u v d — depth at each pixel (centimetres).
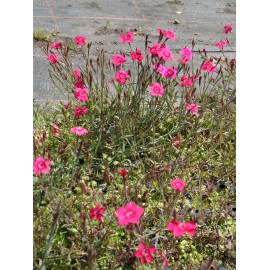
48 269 91
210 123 116
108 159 107
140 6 172
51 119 114
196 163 110
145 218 97
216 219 99
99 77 130
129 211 83
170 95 116
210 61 121
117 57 109
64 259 91
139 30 157
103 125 107
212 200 103
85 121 111
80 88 105
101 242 90
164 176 104
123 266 92
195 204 102
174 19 167
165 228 92
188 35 158
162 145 109
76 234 93
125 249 94
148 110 113
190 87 116
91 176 106
